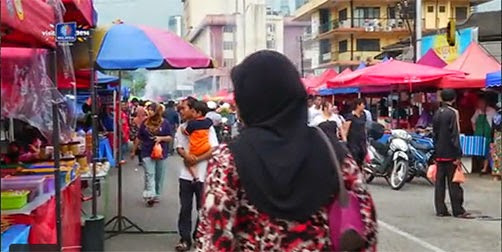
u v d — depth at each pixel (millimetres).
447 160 9023
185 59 6738
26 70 4766
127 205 10242
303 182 2033
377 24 38562
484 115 13742
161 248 7105
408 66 14727
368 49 39125
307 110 2127
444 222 8711
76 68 6891
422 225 8523
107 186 10484
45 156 5734
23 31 3764
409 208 9945
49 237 4656
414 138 12883
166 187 12641
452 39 15539
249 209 2033
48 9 4562
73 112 6477
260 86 2053
